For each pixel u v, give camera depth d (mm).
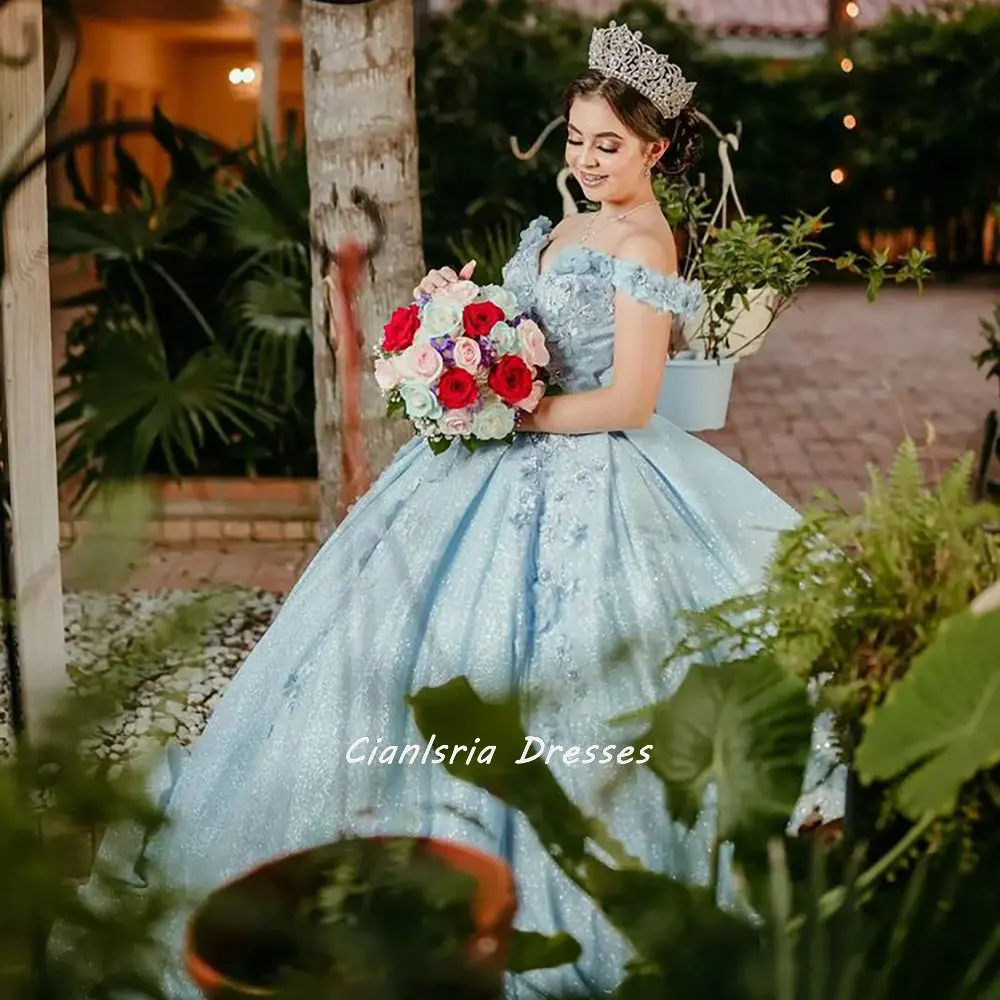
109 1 10172
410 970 913
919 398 7496
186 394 4512
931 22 13359
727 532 2473
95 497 1157
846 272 13438
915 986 953
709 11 16156
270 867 1027
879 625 1180
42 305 2297
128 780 945
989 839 1081
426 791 1918
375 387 3301
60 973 902
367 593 2295
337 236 3330
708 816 1516
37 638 2258
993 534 1265
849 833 1161
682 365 3043
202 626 1074
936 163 13547
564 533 2355
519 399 2395
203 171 4945
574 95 2514
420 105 10430
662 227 2572
